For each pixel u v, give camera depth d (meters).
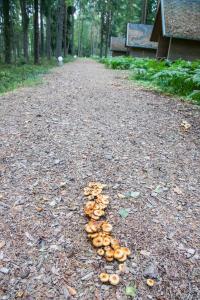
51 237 2.67
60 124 5.31
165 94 8.62
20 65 20.05
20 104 6.82
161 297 2.15
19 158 4.01
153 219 2.91
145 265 2.40
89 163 3.91
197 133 5.22
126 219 2.90
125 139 4.74
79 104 6.88
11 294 2.12
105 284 2.22
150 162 4.03
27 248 2.54
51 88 9.33
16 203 3.10
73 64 26.73
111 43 42.25
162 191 3.38
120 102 7.26
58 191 3.32
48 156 4.08
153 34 22.47
